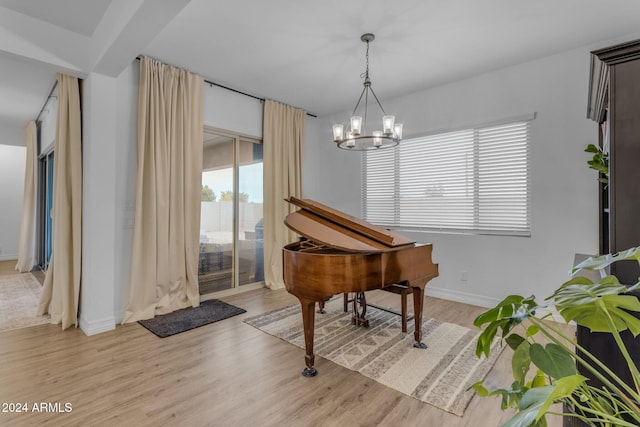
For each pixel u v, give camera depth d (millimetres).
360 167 4930
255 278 4656
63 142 3045
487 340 961
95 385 2109
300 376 2234
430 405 1921
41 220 5547
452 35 2844
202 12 2484
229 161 4277
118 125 3197
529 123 3408
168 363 2406
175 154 3482
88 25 2738
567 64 3154
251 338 2869
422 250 2629
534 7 2434
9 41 2506
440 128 4023
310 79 3816
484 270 3719
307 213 2693
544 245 3316
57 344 2705
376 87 4078
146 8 2004
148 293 3287
